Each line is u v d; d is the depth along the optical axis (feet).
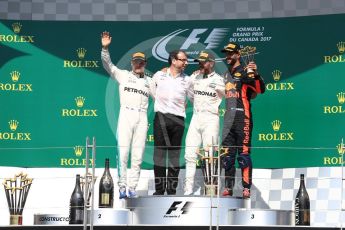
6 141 103.96
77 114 104.42
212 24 104.73
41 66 104.78
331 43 103.04
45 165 103.60
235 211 89.45
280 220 89.86
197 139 95.14
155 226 88.22
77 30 105.19
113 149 103.65
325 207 100.42
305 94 102.94
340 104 102.22
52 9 105.50
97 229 88.58
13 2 105.40
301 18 103.71
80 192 92.94
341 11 103.14
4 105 104.32
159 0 105.60
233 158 93.20
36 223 92.63
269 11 104.32
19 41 104.88
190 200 89.51
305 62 103.24
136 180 95.04
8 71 104.58
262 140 102.94
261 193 101.96
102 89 104.58
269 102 103.24
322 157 101.65
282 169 102.32
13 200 96.48
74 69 104.78
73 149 103.71
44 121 104.27
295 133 102.53
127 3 105.81
